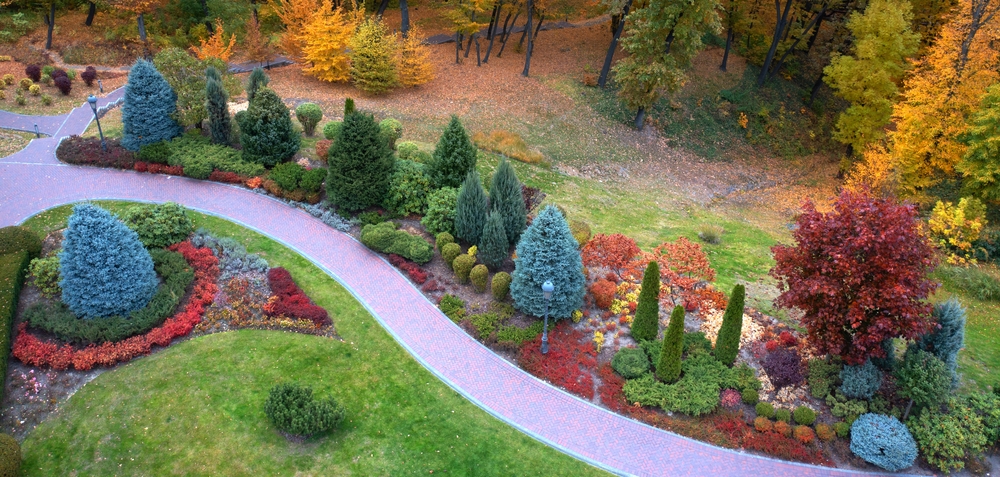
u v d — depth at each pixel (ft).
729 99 144.46
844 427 60.54
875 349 60.03
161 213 78.43
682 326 61.82
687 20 115.14
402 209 87.35
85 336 63.05
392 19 162.40
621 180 116.67
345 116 83.20
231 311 69.72
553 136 123.44
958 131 98.17
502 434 59.72
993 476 58.65
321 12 121.70
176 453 54.85
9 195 85.15
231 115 107.24
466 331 70.95
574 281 70.18
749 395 63.05
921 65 113.29
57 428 56.08
